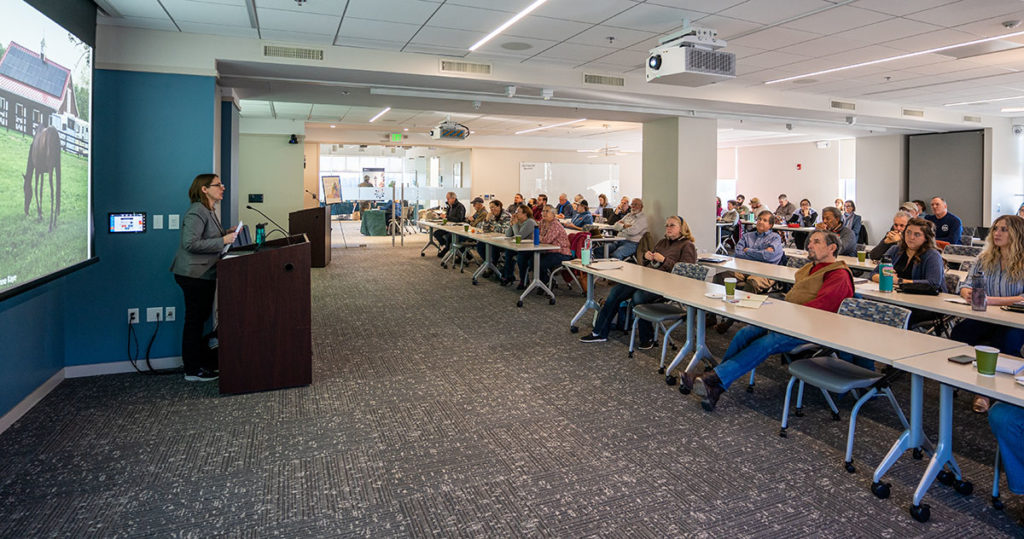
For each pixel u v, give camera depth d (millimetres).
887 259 4758
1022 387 2016
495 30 5195
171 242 4430
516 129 14477
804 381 3000
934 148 12180
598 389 3912
